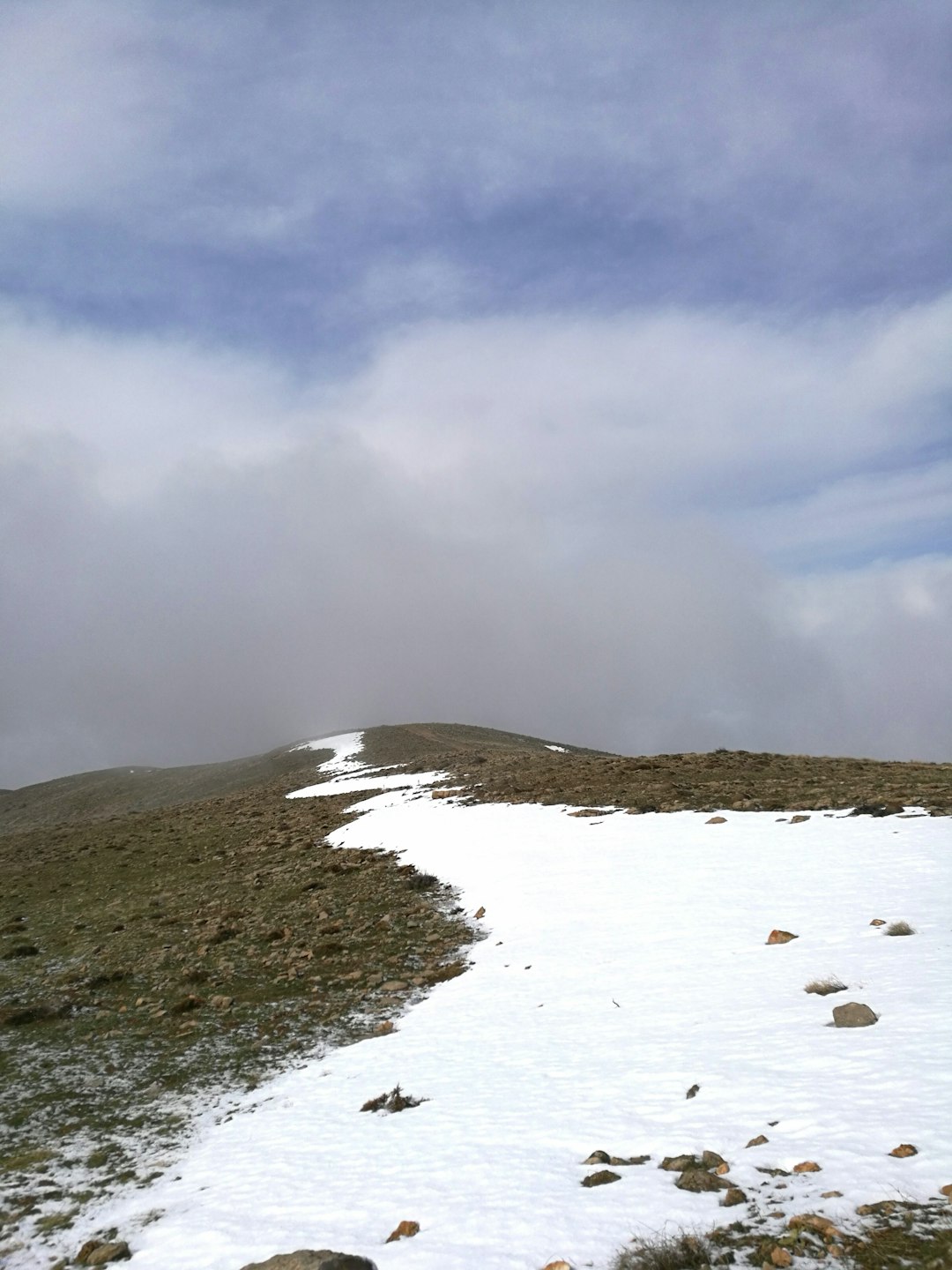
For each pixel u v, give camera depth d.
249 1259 6.80
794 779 33.22
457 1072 11.20
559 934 18.02
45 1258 7.67
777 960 13.39
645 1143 7.82
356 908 23.34
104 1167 9.79
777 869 19.50
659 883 20.14
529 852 25.48
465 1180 7.66
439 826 31.89
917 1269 5.12
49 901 31.44
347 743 96.19
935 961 11.75
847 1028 9.76
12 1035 15.32
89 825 59.31
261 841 37.78
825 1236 5.67
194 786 100.56
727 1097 8.52
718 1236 5.94
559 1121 8.77
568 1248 6.11
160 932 23.47
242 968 19.02
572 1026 12.35
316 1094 11.37
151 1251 7.38
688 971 13.90
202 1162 9.55
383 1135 9.27
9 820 109.75
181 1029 15.16
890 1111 7.39
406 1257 6.34
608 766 41.44
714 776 35.81
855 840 20.78
